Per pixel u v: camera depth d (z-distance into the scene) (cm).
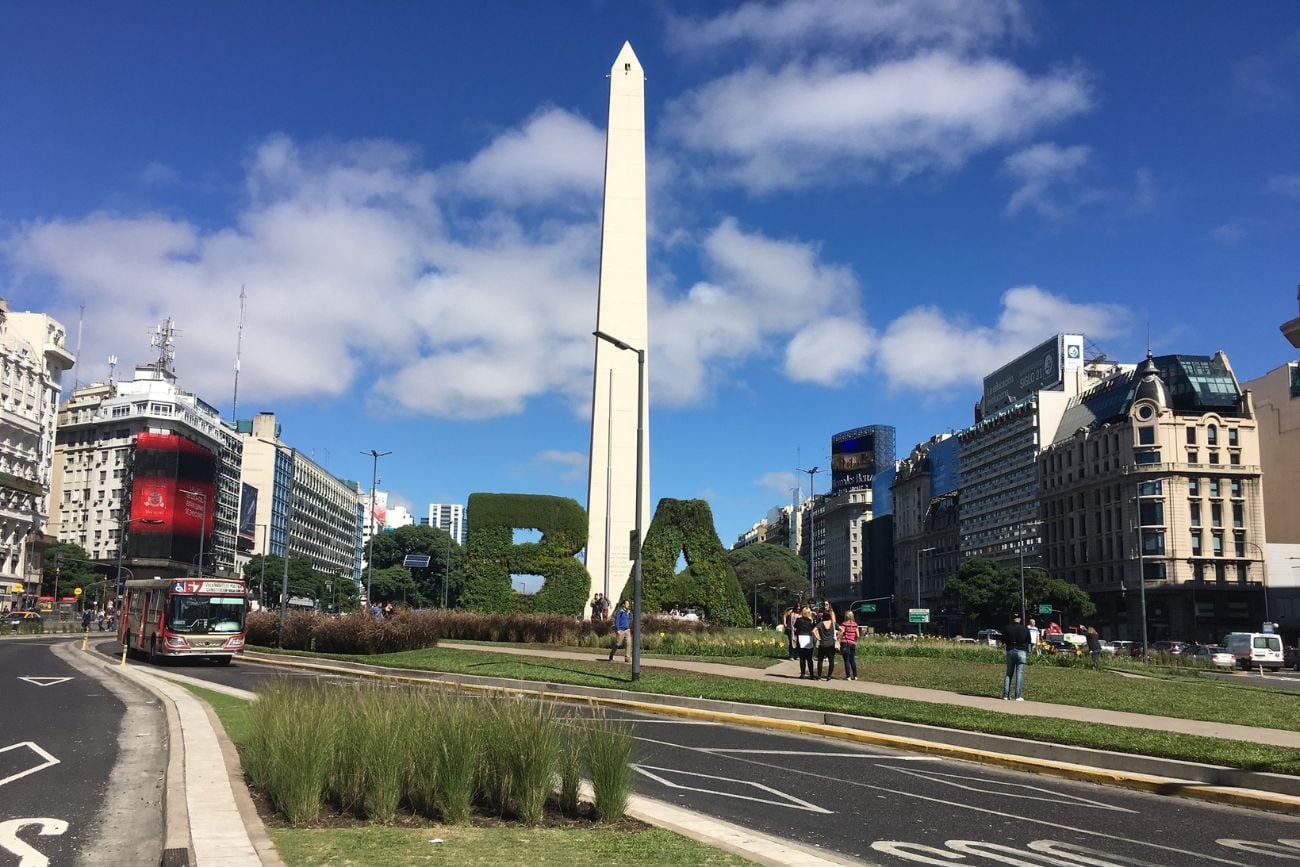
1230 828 1104
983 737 1658
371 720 1017
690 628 4488
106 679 2844
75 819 995
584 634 4144
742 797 1191
